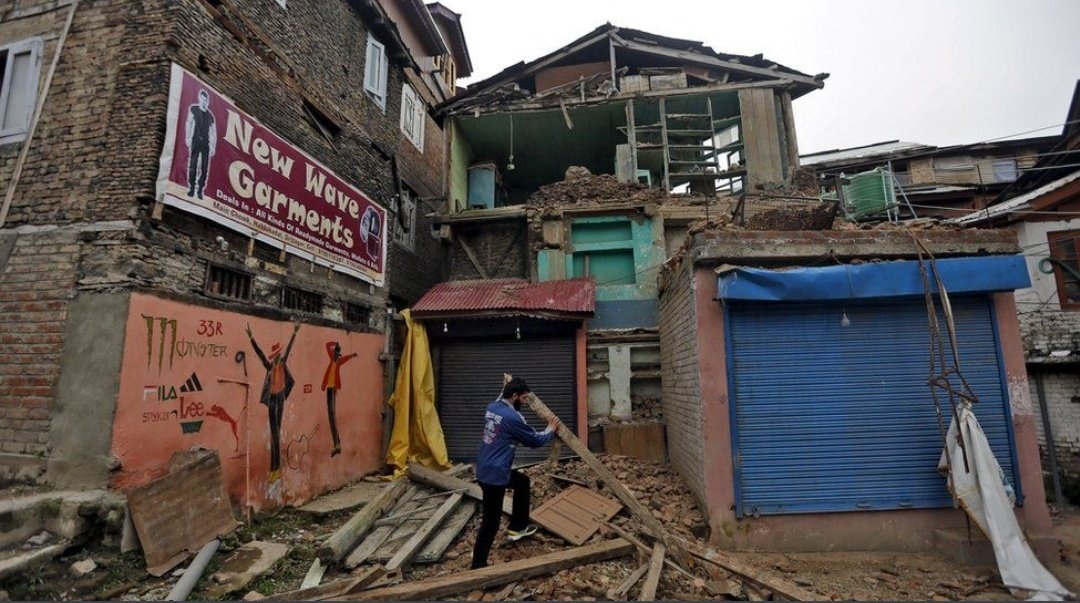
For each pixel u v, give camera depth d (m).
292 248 7.03
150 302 4.85
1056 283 9.64
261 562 4.75
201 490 4.94
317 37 8.37
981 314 5.84
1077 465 8.90
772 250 5.89
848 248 5.88
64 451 4.51
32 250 5.02
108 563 4.14
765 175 11.48
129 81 5.23
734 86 12.04
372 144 9.86
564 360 9.56
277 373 6.52
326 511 6.46
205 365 5.43
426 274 13.70
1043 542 5.24
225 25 6.13
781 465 5.70
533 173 15.55
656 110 12.71
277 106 7.09
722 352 5.91
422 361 9.25
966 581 4.73
